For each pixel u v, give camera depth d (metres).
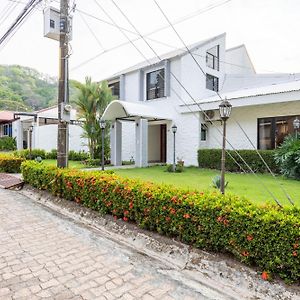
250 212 2.87
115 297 2.61
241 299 2.61
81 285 2.82
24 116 21.77
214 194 3.68
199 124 13.03
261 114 11.64
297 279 2.52
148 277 3.02
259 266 2.78
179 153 13.94
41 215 5.46
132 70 16.36
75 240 4.12
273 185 7.28
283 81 14.78
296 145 8.63
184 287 2.83
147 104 15.56
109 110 13.01
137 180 4.88
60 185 6.15
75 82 14.59
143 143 13.20
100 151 14.83
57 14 6.90
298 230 2.49
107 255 3.59
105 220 4.75
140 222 4.12
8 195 7.39
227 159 11.05
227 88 16.69
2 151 21.39
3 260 3.38
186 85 14.05
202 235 3.28
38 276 2.99
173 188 4.09
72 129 18.98
